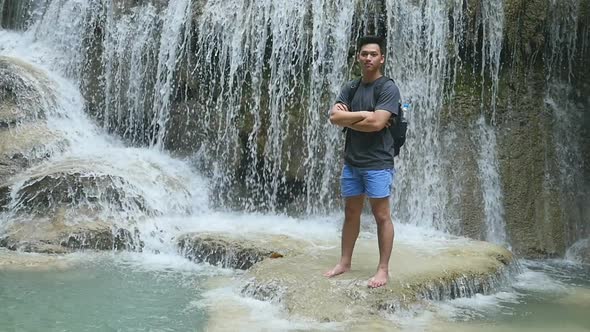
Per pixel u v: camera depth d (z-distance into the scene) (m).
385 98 5.05
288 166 9.32
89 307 5.21
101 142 10.32
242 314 5.06
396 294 5.20
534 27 9.12
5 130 9.34
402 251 6.62
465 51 9.12
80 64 11.03
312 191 9.19
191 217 8.62
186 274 6.45
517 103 9.12
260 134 9.48
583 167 9.12
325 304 5.07
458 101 9.05
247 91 9.60
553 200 8.86
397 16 9.15
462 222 8.66
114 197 7.99
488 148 8.95
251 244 6.91
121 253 7.29
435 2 9.12
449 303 5.57
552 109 9.20
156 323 4.83
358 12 9.21
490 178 8.84
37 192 7.81
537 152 9.01
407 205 8.89
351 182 5.32
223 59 9.77
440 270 5.82
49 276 6.17
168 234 7.55
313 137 9.23
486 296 5.95
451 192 8.78
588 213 8.89
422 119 9.05
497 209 8.75
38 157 9.02
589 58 9.44
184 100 10.13
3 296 5.43
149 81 10.48
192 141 9.95
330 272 5.53
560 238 8.66
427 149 8.98
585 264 8.14
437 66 9.08
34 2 12.49
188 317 4.98
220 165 9.65
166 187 8.73
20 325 4.71
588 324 5.20
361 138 5.19
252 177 9.52
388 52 9.12
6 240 7.32
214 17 9.91
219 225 8.12
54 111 10.15
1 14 12.96
